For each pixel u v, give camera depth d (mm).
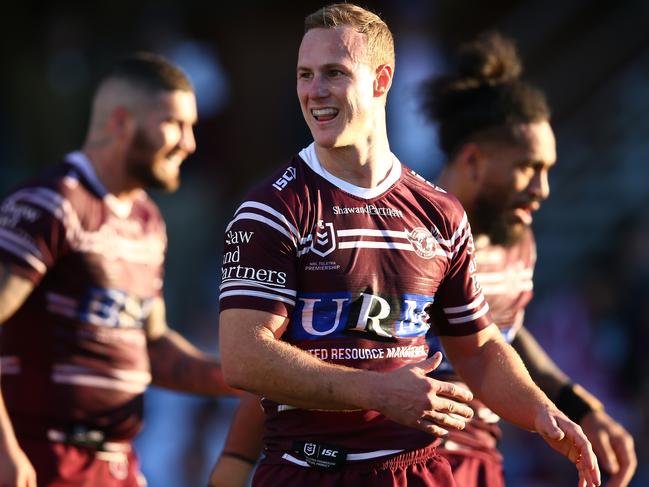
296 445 11273
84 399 15672
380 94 11391
